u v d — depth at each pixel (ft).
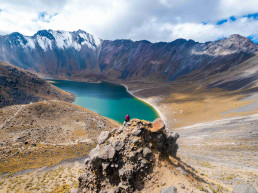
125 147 62.75
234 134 208.33
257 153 136.26
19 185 120.88
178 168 66.08
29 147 197.16
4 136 219.82
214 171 101.45
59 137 246.27
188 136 250.16
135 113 527.81
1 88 506.07
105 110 567.59
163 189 52.11
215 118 332.19
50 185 118.32
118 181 59.26
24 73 655.76
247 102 370.73
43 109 307.78
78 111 343.67
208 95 605.73
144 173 57.93
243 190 59.57
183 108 503.20
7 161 159.53
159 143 67.67
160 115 491.72
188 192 51.60
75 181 121.90
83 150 208.74
